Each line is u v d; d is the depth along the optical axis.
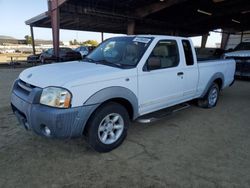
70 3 13.39
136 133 3.92
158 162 2.96
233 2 14.94
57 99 2.65
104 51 4.12
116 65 3.47
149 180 2.58
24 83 3.13
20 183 2.48
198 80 4.75
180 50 4.21
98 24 20.11
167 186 2.48
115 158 3.05
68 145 3.38
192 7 16.19
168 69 3.92
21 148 3.26
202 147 3.41
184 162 2.97
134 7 15.70
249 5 15.38
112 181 2.55
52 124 2.62
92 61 3.89
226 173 2.74
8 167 2.78
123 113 3.31
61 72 3.07
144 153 3.20
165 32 26.42
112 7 15.20
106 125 3.16
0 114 4.71
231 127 4.25
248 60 9.12
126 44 3.89
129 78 3.27
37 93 2.74
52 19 13.66
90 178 2.59
